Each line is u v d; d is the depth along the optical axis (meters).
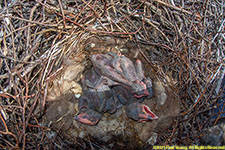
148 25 0.40
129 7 0.39
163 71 0.40
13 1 0.36
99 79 0.38
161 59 0.40
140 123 0.40
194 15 0.38
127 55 0.41
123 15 0.39
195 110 0.39
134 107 0.38
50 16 0.36
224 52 0.41
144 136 0.39
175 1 0.39
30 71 0.35
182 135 0.38
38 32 0.36
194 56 0.39
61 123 0.39
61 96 0.39
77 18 0.38
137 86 0.36
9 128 0.34
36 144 0.36
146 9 0.39
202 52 0.39
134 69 0.38
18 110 0.35
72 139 0.39
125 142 0.40
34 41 0.36
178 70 0.40
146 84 0.39
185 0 0.40
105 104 0.38
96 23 0.39
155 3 0.38
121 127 0.40
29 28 0.35
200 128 0.38
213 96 0.39
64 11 0.37
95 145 0.40
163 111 0.39
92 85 0.38
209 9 0.39
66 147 0.38
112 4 0.38
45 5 0.35
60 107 0.38
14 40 0.35
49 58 0.37
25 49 0.35
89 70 0.41
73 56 0.39
